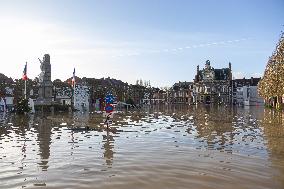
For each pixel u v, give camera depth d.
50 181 11.65
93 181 11.59
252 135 25.52
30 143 21.34
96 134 26.55
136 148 19.03
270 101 99.81
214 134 26.36
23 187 10.91
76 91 100.19
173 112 73.25
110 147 19.44
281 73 64.56
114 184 11.19
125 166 14.05
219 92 181.38
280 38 66.00
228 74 182.75
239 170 13.23
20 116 53.97
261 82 103.06
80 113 66.69
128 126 34.28
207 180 11.69
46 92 80.81
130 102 119.25
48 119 46.38
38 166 14.16
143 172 12.93
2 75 101.75
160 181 11.56
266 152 17.56
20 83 94.25
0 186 11.04
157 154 16.98
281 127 32.44
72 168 13.73
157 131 28.94
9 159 15.80
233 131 28.70
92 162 14.94
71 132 28.17
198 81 189.00
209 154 16.97
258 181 11.52
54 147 19.56
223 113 65.88
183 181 11.55
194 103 185.00
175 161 15.11
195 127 32.94
